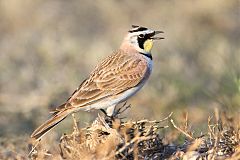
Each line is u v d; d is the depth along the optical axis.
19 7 24.20
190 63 19.88
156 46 21.03
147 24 23.19
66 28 22.95
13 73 19.45
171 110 16.03
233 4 23.45
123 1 24.62
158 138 11.40
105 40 22.11
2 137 14.38
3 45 21.81
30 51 20.94
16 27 23.62
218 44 21.06
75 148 10.95
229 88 15.47
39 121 16.02
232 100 14.47
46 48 20.73
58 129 14.21
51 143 12.92
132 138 11.22
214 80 18.27
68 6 24.81
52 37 21.84
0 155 12.68
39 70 19.56
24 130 15.33
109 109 12.58
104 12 24.28
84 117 14.90
